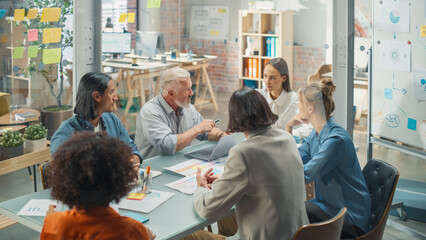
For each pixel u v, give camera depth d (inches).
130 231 58.9
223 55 146.3
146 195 95.2
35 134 136.4
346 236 103.0
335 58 147.0
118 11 153.9
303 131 120.6
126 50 158.2
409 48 148.0
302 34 141.4
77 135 60.0
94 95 104.3
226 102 146.7
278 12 140.0
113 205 87.9
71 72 141.9
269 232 83.5
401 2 148.6
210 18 146.7
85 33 141.9
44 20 134.7
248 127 84.7
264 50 142.8
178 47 153.7
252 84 144.3
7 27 131.5
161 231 80.8
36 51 135.7
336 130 106.0
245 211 85.4
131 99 166.9
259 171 82.4
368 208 103.4
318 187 107.3
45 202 91.7
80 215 58.6
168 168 110.0
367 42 228.5
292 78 141.9
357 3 226.7
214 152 114.9
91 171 55.9
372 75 161.6
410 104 150.5
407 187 170.1
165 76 123.8
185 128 128.2
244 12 142.9
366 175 110.1
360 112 240.2
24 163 134.3
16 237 134.5
